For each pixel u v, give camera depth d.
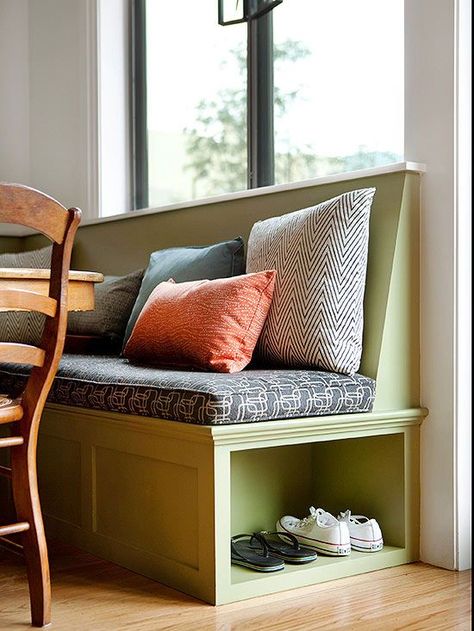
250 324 2.35
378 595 2.07
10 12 4.45
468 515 2.32
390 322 2.35
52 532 2.65
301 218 2.45
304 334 2.32
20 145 4.46
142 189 4.03
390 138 2.79
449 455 2.32
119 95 4.02
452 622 1.88
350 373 2.31
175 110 3.83
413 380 2.39
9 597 2.07
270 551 2.27
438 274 2.36
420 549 2.39
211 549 2.00
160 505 2.19
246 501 2.45
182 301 2.45
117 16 4.02
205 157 3.66
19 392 2.73
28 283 2.06
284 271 2.41
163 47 3.91
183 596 2.07
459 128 2.32
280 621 1.88
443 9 2.34
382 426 2.29
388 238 2.38
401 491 2.36
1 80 4.43
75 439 2.51
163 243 3.33
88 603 2.02
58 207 1.86
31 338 3.28
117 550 2.35
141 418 2.17
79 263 3.90
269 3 2.38
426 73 2.39
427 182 2.39
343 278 2.32
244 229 2.90
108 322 3.16
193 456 2.05
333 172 3.04
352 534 2.34
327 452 2.58
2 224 4.45
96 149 3.97
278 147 3.30
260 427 2.03
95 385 2.35
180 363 2.43
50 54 4.29
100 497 2.43
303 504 2.60
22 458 1.89
